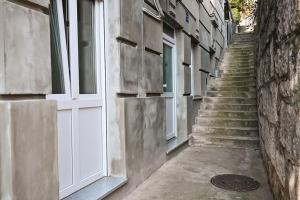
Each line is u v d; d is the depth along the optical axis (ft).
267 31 14.67
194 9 26.94
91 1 12.81
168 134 22.04
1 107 7.16
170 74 22.71
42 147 8.29
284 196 9.78
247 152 22.06
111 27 13.11
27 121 7.79
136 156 14.29
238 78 33.71
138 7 14.83
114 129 13.28
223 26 47.60
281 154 10.42
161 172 16.87
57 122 9.59
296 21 7.66
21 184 7.57
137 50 14.76
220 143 24.45
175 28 22.35
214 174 16.58
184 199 13.06
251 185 14.79
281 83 10.21
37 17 8.26
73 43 11.44
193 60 28.71
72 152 11.26
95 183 12.39
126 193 13.23
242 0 71.20
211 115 27.99
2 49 7.17
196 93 28.86
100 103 13.04
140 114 14.84
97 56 12.94
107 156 13.35
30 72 7.97
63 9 11.12
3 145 7.25
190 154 21.42
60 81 10.91
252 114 26.66
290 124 8.62
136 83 14.62
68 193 11.01
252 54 39.04
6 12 7.29
